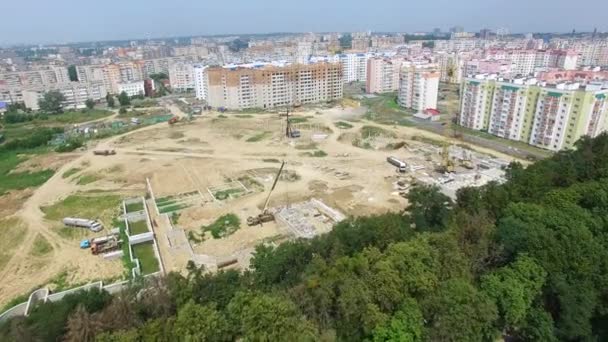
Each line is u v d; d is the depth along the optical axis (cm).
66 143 15000
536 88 12762
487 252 4822
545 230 4678
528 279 4275
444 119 17750
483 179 9644
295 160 12494
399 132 15688
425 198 6197
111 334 3638
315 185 10319
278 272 4847
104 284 6322
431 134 15262
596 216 5288
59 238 7912
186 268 6056
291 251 5053
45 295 6100
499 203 5903
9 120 19512
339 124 17400
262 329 3544
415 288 4088
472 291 3956
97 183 10925
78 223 8331
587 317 4219
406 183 10194
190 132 16588
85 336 3669
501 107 14225
